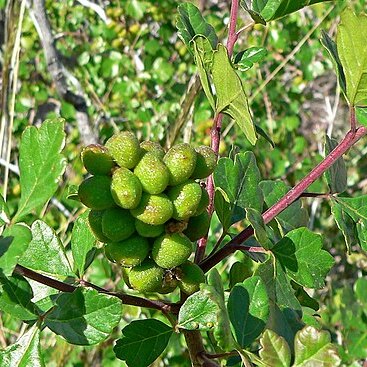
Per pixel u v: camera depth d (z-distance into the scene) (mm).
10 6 236
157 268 115
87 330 109
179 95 377
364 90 124
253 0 152
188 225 119
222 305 103
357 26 118
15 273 112
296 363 97
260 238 121
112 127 365
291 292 123
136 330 125
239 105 126
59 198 329
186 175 110
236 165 137
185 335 125
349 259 328
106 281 259
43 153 107
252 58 152
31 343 109
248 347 108
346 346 266
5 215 105
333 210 136
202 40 142
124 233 109
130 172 107
